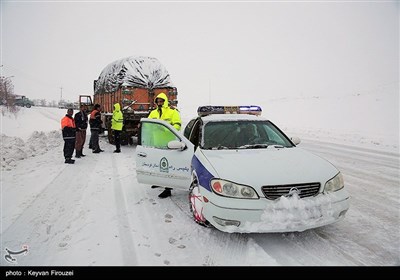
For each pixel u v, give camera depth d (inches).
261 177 126.9
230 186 125.9
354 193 214.1
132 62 465.1
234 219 122.0
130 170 295.7
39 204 191.2
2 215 172.6
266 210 120.0
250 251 126.4
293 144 180.4
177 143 174.4
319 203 123.0
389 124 758.5
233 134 180.9
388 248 129.5
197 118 210.8
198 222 152.3
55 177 263.9
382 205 187.0
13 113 1143.6
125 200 199.6
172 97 472.1
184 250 129.4
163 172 185.5
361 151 415.8
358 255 123.5
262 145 171.8
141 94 456.4
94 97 696.4
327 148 446.3
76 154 370.0
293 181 125.4
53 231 150.8
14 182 245.3
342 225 154.4
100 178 261.7
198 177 145.1
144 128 198.2
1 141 391.5
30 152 382.3
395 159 352.5
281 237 139.9
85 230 151.5
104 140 589.0
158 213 174.6
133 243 136.4
